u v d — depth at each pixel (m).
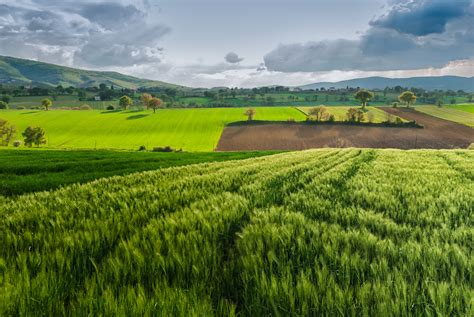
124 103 176.12
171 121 128.75
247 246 3.05
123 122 129.50
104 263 2.66
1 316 1.87
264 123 118.12
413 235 3.61
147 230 3.51
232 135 103.88
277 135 102.06
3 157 28.67
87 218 4.28
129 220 4.09
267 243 3.08
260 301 2.12
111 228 3.66
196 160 25.95
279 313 1.94
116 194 5.97
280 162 15.78
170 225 3.66
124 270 2.51
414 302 2.07
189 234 3.30
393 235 3.65
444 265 2.62
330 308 1.98
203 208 4.55
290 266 2.61
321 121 115.56
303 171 11.41
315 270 2.43
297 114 141.38
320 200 5.50
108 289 2.13
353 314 1.91
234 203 4.98
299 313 1.99
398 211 4.93
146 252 2.89
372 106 169.75
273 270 2.56
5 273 2.38
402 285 2.20
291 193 6.30
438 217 4.44
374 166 13.54
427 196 5.97
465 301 2.03
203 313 1.90
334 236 3.29
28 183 10.48
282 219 4.02
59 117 142.12
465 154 24.53
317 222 3.91
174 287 2.23
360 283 2.39
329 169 12.61
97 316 1.88
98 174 14.85
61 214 4.45
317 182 7.98
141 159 26.70
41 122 130.50
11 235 3.43
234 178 8.77
